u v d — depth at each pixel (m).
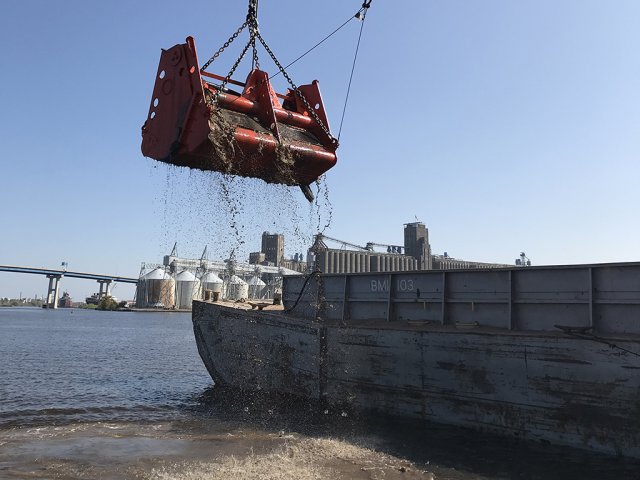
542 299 11.16
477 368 11.06
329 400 13.71
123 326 79.94
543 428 10.01
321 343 14.03
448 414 11.46
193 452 10.15
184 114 8.24
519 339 10.47
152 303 173.12
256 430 12.17
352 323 14.33
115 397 17.58
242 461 9.41
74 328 72.00
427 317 13.45
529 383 10.27
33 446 10.78
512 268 11.65
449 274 13.04
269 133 9.01
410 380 12.18
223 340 17.59
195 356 33.00
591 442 9.41
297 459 9.58
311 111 10.20
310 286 16.89
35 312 183.62
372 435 11.43
